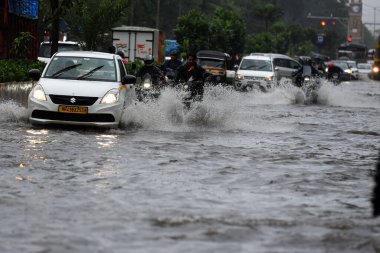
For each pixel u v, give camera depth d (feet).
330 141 92.84
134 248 38.50
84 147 78.07
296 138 94.84
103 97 96.37
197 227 43.34
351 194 55.42
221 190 55.62
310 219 46.26
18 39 173.47
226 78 273.95
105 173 61.72
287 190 56.39
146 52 274.16
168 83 124.47
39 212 46.55
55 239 40.01
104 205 48.98
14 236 40.55
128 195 52.60
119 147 79.10
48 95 96.17
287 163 70.90
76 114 95.50
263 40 548.72
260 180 60.44
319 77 198.18
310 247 39.60
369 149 85.05
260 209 48.98
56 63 102.99
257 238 41.14
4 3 183.62
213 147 81.61
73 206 48.49
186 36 390.63
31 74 101.60
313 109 161.58
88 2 214.69
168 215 46.39
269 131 103.19
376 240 41.34
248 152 78.28
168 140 87.35
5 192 52.60
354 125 120.06
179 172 63.21
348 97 208.85
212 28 397.19
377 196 48.98
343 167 69.21
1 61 153.17
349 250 39.27
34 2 206.80
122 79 102.63
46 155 71.20
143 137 89.76
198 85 121.49
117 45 274.36
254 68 231.09
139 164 67.15
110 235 41.06
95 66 102.63
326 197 54.03
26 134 88.07
